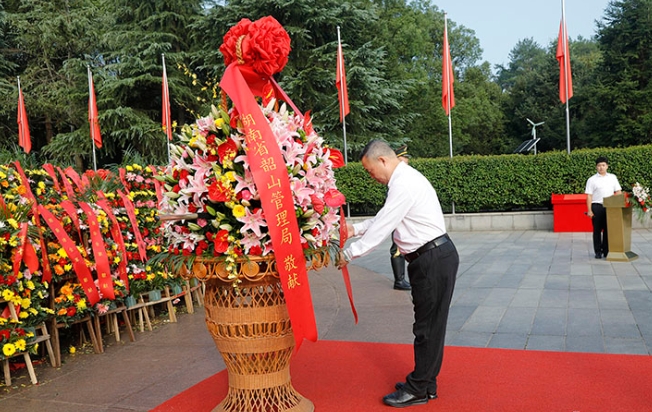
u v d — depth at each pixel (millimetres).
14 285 3855
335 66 19344
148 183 5559
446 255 3193
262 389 3035
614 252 8102
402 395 3230
